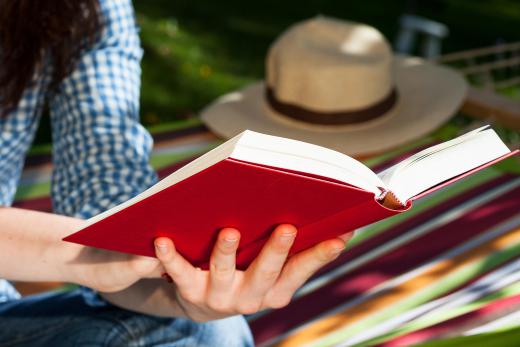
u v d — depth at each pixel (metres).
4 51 1.39
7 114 1.42
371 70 2.97
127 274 1.09
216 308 1.10
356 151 2.86
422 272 1.94
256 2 7.21
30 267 1.13
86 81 1.45
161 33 6.11
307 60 2.99
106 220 0.95
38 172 2.69
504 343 1.31
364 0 7.75
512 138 4.06
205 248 1.03
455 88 3.21
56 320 1.31
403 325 1.59
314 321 1.79
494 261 1.94
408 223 2.25
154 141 2.98
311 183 0.89
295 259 1.08
